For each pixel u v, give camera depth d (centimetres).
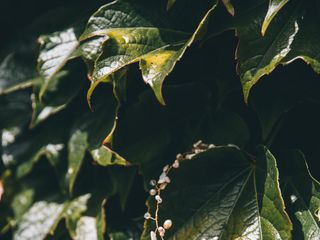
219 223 60
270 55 57
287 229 57
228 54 63
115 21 61
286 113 63
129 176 67
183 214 61
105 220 69
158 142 65
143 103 65
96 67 59
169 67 58
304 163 59
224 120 64
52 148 73
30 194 76
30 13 83
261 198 59
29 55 77
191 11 62
